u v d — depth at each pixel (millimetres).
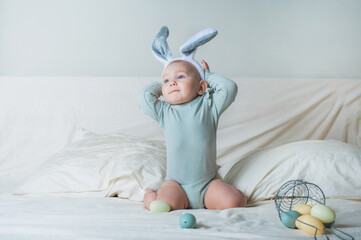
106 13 2545
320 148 1488
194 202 1358
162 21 2547
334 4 2561
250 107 2352
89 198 1448
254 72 2570
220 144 2297
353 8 2559
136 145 1743
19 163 2238
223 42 2559
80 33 2545
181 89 1377
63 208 1263
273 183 1422
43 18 2535
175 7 2543
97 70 2555
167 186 1355
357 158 1439
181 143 1369
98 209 1254
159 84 1521
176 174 1381
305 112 2363
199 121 1377
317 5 2562
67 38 2545
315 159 1444
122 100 2350
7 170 2195
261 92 2371
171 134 1389
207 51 2555
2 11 2521
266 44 2564
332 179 1395
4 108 2301
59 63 2545
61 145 2281
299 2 2561
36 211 1206
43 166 1705
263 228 1018
